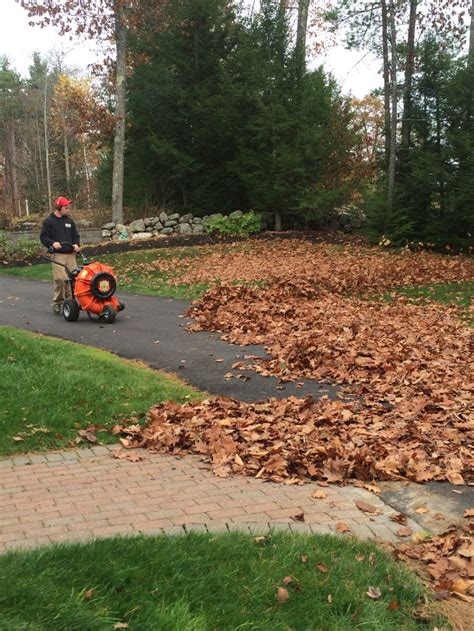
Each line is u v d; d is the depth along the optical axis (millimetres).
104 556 3150
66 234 11086
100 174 28000
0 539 3518
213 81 23453
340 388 6953
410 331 9812
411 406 6090
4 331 8773
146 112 23422
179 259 18547
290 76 23141
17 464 4863
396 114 20578
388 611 2896
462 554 3434
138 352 8477
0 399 6043
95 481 4508
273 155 22016
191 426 5594
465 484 4473
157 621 2627
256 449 5012
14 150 65938
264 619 2738
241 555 3262
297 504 4090
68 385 6496
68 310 10570
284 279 14242
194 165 23688
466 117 19875
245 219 22703
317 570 3172
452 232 20078
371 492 4328
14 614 2592
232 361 8031
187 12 22656
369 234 21062
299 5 25141
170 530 3621
